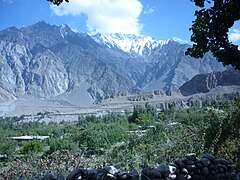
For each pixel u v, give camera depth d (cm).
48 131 9881
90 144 3500
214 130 1421
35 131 10219
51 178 721
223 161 894
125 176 767
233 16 805
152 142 2159
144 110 8506
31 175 2066
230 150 1306
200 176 870
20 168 2230
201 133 1638
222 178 876
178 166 853
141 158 1808
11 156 3962
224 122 1389
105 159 2264
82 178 745
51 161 2298
